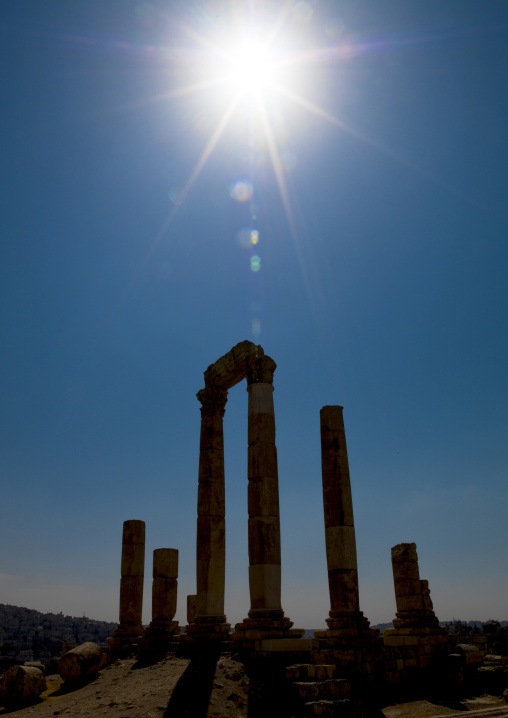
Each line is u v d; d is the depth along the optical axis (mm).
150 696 16281
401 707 17859
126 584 29688
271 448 22391
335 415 23953
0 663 83438
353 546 21906
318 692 15352
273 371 24156
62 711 16125
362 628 20297
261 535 20750
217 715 14922
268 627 19312
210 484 25359
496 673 21125
